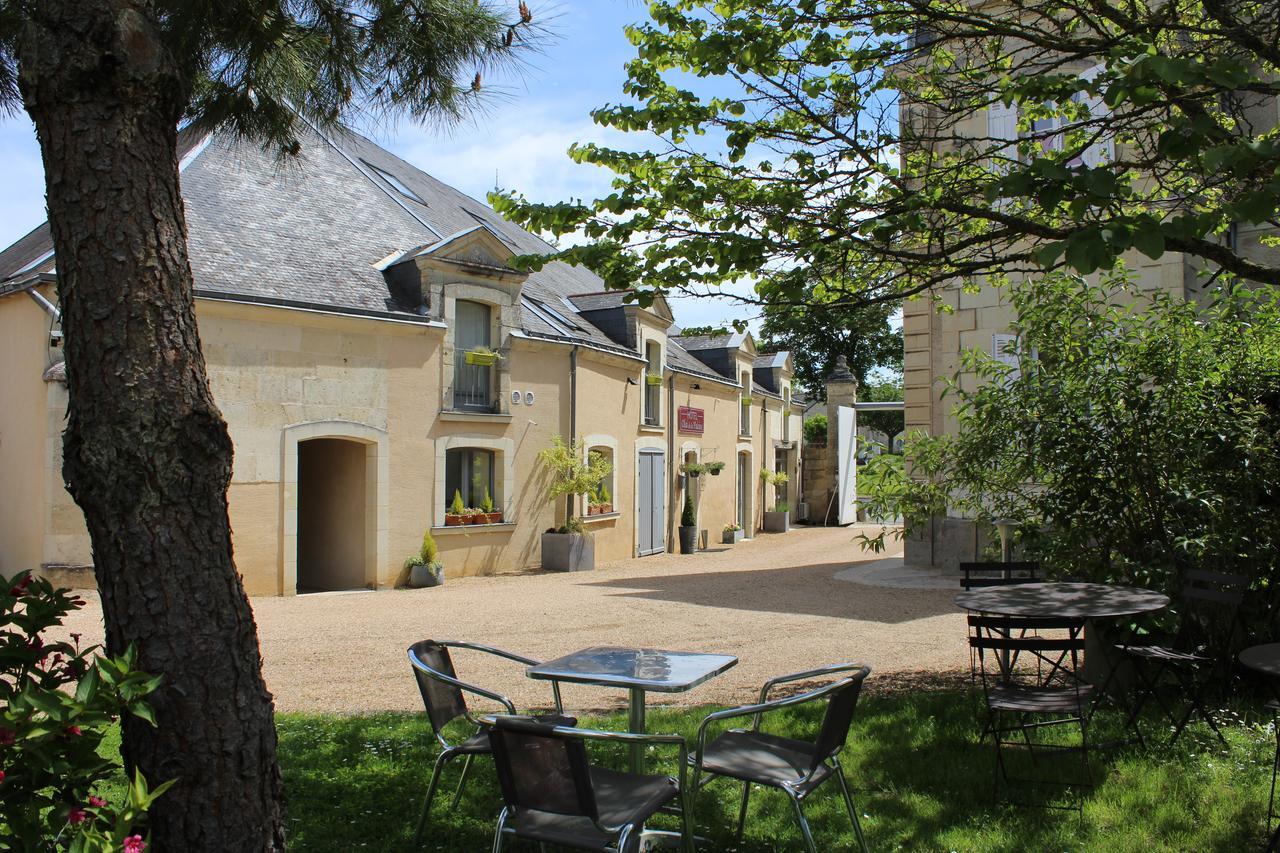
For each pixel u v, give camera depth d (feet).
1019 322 21.39
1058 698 14.07
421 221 54.03
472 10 13.41
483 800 13.43
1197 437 18.67
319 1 13.38
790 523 101.60
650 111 15.48
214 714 8.57
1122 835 11.76
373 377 42.86
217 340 37.40
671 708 19.33
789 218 15.14
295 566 39.88
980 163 18.63
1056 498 20.24
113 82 8.44
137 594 8.43
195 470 8.63
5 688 8.29
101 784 13.11
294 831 12.21
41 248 41.39
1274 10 15.55
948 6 16.40
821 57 15.28
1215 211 9.43
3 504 38.40
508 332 49.60
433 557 44.27
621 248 15.47
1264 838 11.57
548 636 28.71
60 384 35.42
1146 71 9.91
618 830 9.60
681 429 70.79
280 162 15.44
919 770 14.38
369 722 18.01
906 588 39.24
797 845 11.72
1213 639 18.72
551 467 52.60
